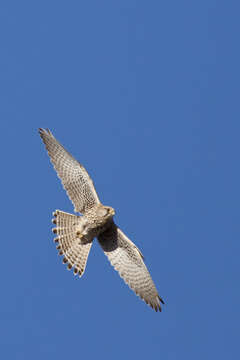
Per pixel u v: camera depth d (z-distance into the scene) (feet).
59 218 57.00
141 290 56.95
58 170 57.21
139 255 56.54
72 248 56.75
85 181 56.59
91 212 56.44
